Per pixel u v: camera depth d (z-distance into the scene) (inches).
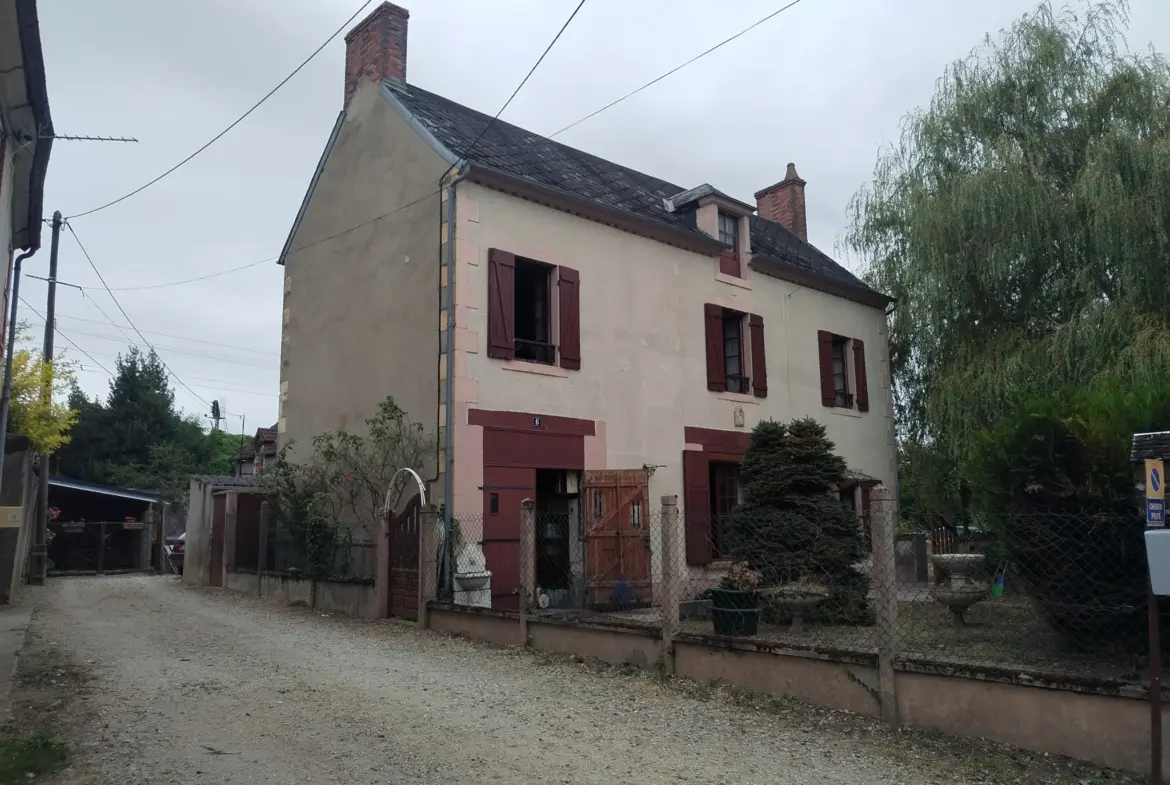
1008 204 548.7
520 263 481.4
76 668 293.0
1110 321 498.0
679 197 596.7
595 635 310.8
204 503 681.6
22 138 334.0
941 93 629.9
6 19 255.6
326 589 471.8
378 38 529.0
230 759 193.9
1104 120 558.3
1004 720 205.8
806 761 201.0
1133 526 235.8
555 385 473.1
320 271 551.5
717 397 567.5
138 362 1333.7
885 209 671.1
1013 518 259.6
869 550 456.8
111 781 177.0
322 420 531.5
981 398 553.0
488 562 428.8
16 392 634.8
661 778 188.7
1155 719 179.6
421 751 203.5
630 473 486.6
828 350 661.9
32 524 682.2
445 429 426.6
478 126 540.1
